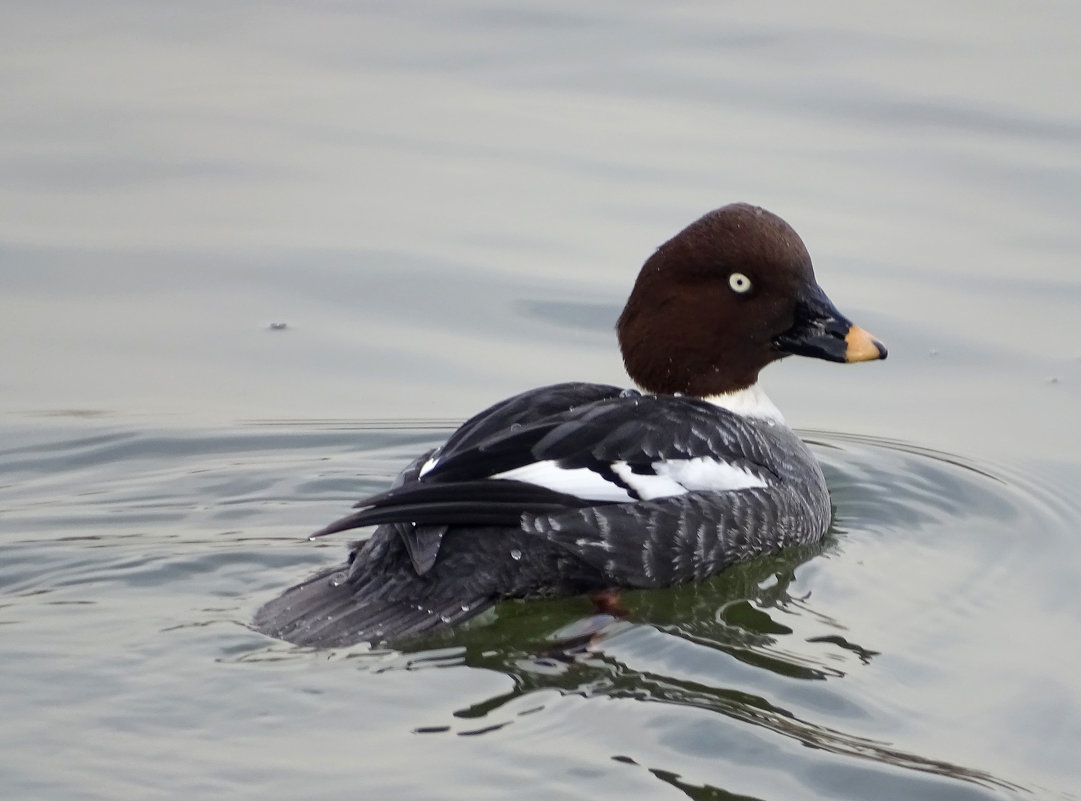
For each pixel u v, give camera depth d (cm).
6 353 1412
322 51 2016
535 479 1001
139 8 2127
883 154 1767
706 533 1037
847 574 1082
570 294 1517
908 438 1335
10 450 1256
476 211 1655
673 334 1149
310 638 938
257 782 795
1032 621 1012
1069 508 1197
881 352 1126
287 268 1559
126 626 959
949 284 1541
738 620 1002
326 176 1717
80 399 1344
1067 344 1456
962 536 1155
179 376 1388
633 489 1020
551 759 820
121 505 1170
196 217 1639
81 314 1478
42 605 993
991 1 2192
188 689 881
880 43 2041
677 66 1983
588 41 2056
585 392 1095
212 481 1218
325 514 1167
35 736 833
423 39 2056
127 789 786
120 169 1716
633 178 1712
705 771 816
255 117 1831
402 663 915
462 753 824
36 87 1878
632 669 925
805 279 1145
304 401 1356
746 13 2142
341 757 819
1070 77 1931
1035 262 1572
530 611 1004
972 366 1434
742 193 1678
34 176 1695
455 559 980
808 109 1869
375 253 1581
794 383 1471
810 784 809
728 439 1082
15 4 2122
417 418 1333
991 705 900
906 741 855
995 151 1769
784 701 890
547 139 1806
